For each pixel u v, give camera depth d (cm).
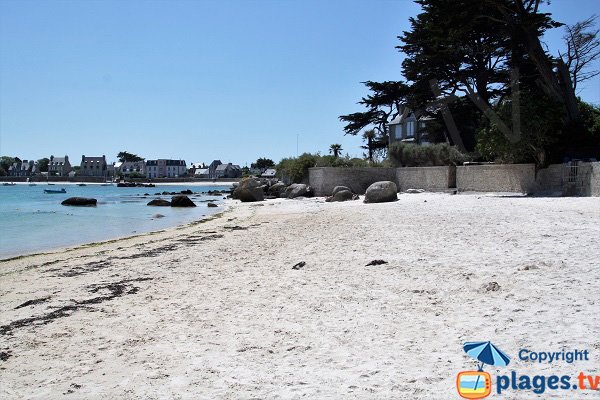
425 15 3831
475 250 1110
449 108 4503
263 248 1428
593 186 2581
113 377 524
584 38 3641
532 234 1272
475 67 4341
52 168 19162
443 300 739
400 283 861
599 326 570
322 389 460
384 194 2962
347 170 3978
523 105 2973
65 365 568
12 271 1252
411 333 605
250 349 585
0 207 4069
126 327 705
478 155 3903
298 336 623
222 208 3697
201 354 577
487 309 672
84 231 2331
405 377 475
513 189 3173
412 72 4406
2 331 710
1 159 19688
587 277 795
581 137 3034
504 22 3556
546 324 590
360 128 6875
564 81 3344
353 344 581
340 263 1085
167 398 462
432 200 2711
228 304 801
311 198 3872
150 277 1075
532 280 798
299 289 873
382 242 1334
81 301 877
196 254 1391
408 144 4328
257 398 449
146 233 2105
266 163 18950
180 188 10844
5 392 500
